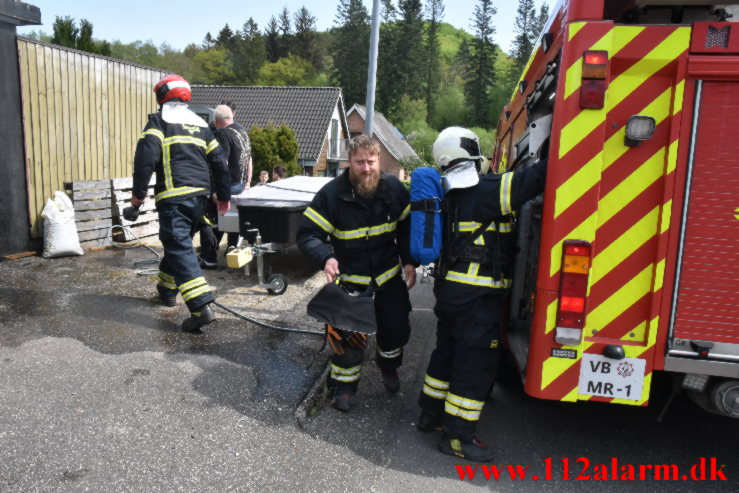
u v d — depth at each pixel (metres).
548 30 3.69
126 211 4.85
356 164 3.44
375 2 8.10
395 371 3.97
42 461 2.87
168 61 92.88
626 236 2.81
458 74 108.31
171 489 2.76
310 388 3.85
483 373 3.18
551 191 2.80
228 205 5.30
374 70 8.34
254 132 29.41
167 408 3.46
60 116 7.08
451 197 3.21
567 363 2.90
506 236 3.19
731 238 2.72
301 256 7.60
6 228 6.54
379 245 3.62
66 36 31.72
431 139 68.31
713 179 2.70
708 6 2.95
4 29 6.30
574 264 2.79
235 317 5.08
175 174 4.65
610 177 2.78
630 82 2.72
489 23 90.44
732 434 3.66
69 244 6.80
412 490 2.90
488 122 91.50
